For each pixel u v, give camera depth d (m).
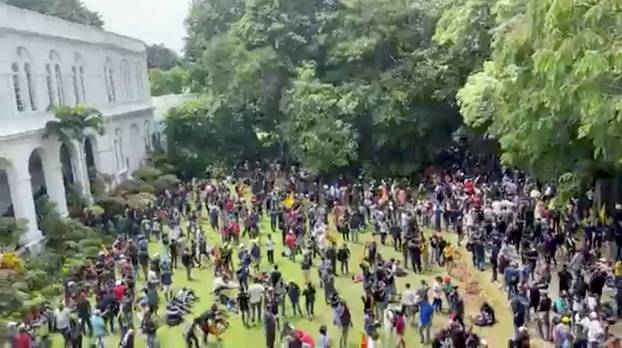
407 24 42.09
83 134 30.06
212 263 26.14
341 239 28.73
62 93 31.59
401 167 40.69
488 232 24.41
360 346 17.64
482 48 32.97
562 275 18.69
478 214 26.00
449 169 40.16
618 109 13.62
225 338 19.45
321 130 39.44
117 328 20.11
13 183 25.66
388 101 39.62
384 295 19.41
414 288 22.34
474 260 23.69
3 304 19.28
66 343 18.22
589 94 14.12
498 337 18.14
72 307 19.67
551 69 13.77
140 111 43.34
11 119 25.80
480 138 38.97
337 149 39.25
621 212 23.47
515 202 27.72
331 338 19.02
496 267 22.16
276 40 45.06
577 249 21.84
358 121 40.97
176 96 54.59
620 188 24.00
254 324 20.36
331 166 40.09
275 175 42.03
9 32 25.98
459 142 41.28
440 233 28.39
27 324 18.52
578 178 21.83
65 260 24.56
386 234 27.81
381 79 40.69
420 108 39.84
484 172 37.94
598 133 14.91
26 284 20.95
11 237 23.66
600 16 12.99
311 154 39.78
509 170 35.53
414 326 19.59
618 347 14.80
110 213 31.23
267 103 46.06
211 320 18.62
